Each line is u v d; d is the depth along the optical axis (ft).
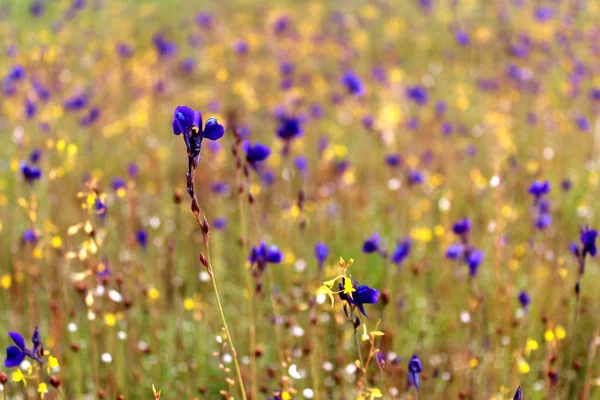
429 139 5.61
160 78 6.95
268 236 3.93
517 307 3.20
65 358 3.00
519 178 4.74
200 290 3.55
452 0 10.34
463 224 2.85
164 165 4.91
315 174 4.91
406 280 3.57
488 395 2.92
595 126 5.58
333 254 3.80
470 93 6.98
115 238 3.48
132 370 3.03
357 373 2.87
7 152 4.83
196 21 9.59
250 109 6.16
